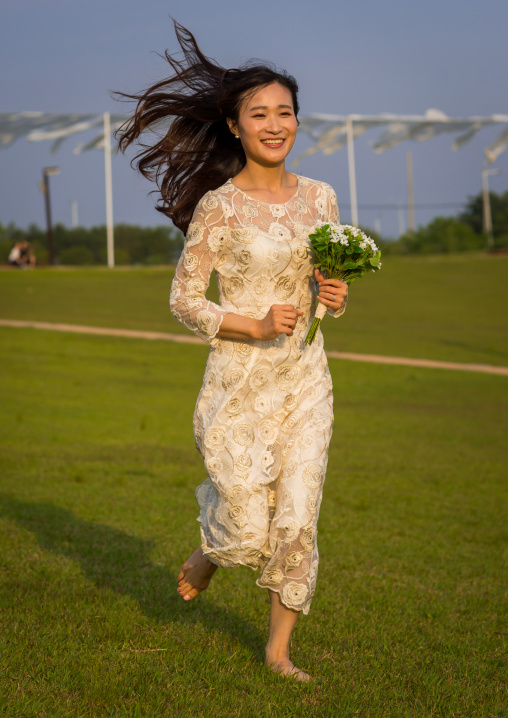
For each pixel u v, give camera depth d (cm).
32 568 719
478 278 6306
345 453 1617
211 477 505
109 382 2522
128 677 488
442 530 1023
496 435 1912
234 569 776
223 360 506
